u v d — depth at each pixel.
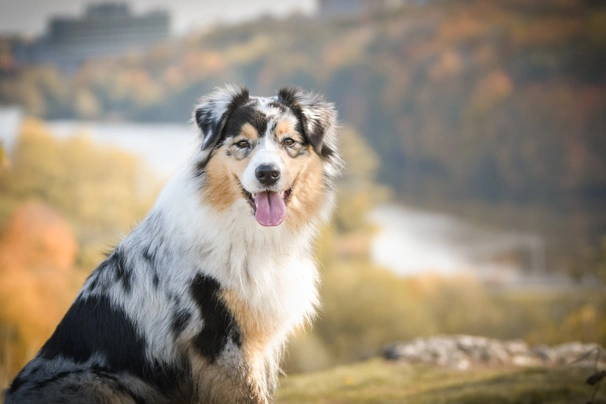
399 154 79.19
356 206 58.12
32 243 27.08
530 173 75.44
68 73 81.88
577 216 70.62
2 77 75.12
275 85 82.81
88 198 41.34
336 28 91.31
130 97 79.62
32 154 48.69
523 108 76.69
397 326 31.23
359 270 35.00
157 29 89.62
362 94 81.12
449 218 71.12
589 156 74.38
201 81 82.88
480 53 81.12
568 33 82.56
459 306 42.62
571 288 44.03
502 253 61.66
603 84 77.81
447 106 78.44
